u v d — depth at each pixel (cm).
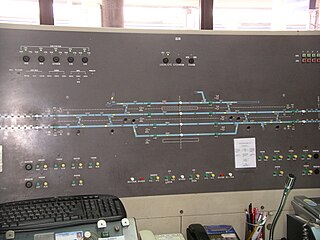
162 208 145
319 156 154
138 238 112
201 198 147
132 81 143
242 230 150
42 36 137
